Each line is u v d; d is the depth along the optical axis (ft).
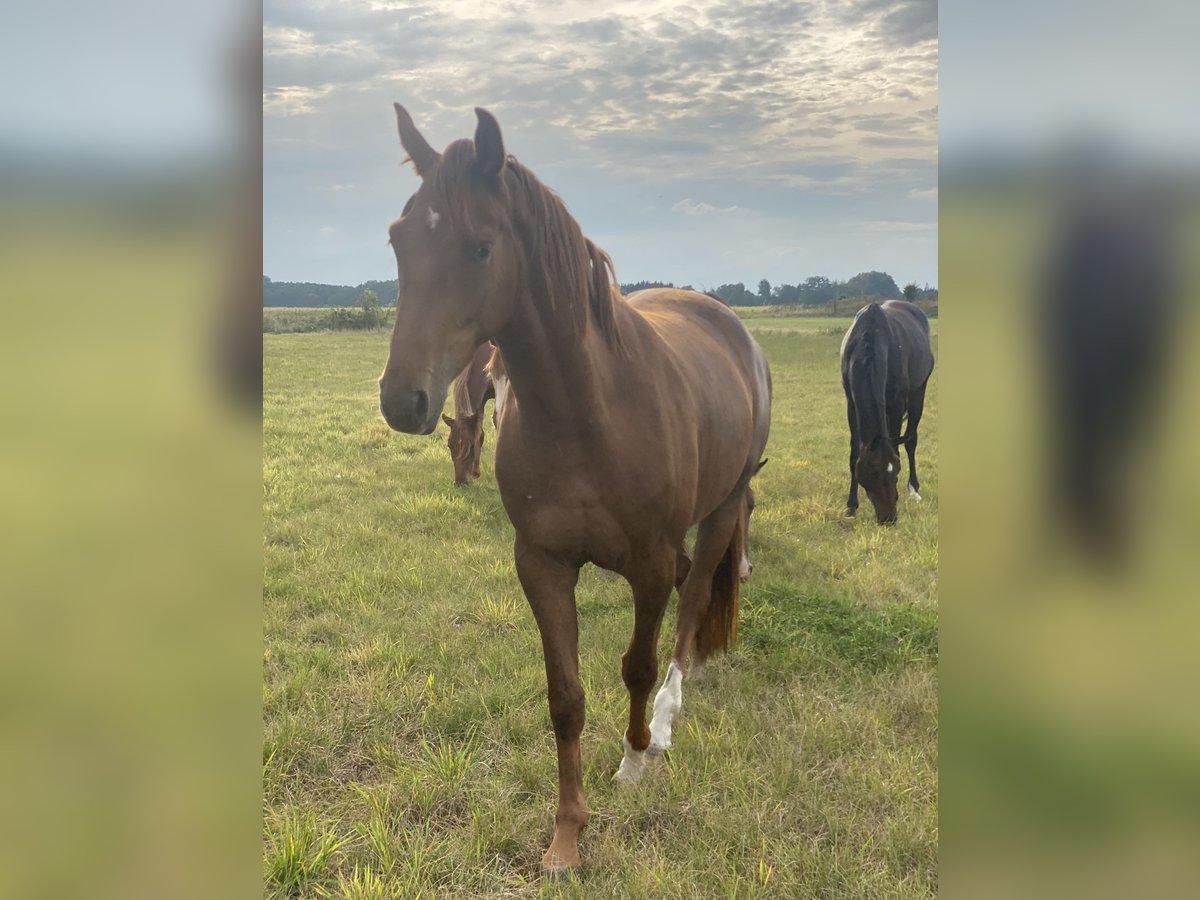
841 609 12.57
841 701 10.07
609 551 7.56
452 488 20.68
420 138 6.90
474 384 20.92
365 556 15.44
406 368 6.02
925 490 20.56
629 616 12.51
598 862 7.47
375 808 8.04
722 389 9.49
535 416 7.13
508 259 6.50
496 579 14.19
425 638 11.80
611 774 8.78
